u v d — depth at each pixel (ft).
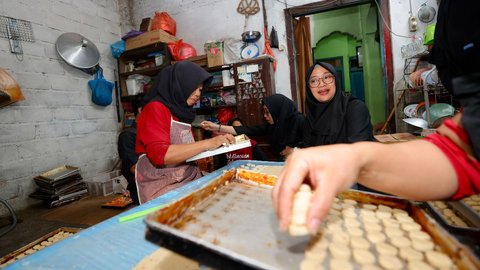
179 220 1.94
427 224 1.80
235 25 11.17
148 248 2.18
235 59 10.57
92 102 11.21
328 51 16.88
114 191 10.11
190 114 4.80
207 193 2.40
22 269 1.91
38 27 9.33
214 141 4.42
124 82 12.41
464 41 1.56
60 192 8.86
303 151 1.48
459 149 1.52
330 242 1.80
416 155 1.50
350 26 15.98
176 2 12.13
